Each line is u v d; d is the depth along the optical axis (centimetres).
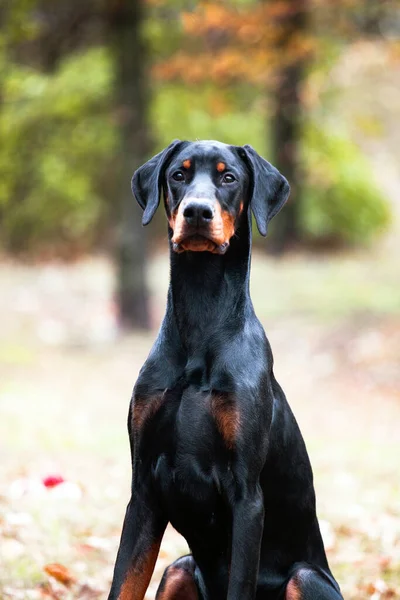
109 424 1011
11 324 1595
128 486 773
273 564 451
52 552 602
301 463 454
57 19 2241
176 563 459
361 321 1491
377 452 905
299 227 2252
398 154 2956
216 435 422
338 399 1163
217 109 1897
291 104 2041
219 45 2152
